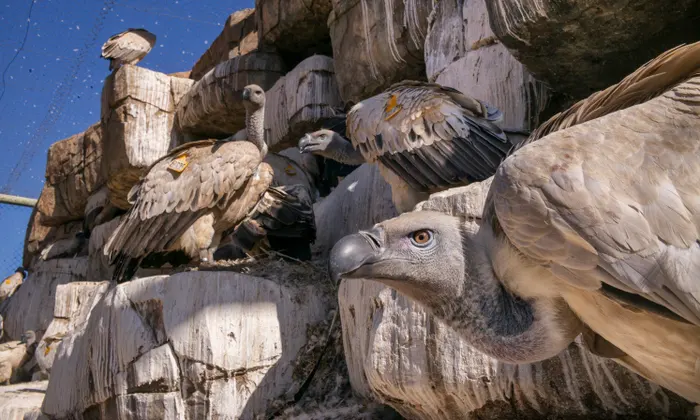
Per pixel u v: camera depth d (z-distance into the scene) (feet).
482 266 7.96
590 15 12.41
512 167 7.14
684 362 7.29
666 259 6.38
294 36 31.40
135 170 33.53
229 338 15.71
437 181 14.20
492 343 7.82
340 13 26.14
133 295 16.53
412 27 22.79
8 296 44.24
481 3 17.75
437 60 18.95
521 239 7.10
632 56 13.39
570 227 6.70
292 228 20.26
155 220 17.67
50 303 38.83
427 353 10.93
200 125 33.96
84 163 40.32
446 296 7.97
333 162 27.32
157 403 15.64
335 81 28.63
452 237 8.03
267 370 15.90
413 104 14.66
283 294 16.55
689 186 6.50
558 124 8.77
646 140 6.82
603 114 8.14
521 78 16.43
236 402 15.48
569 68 14.02
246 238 20.35
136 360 16.02
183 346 15.65
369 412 13.67
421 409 11.46
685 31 12.55
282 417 15.23
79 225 42.47
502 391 10.44
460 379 10.62
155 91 34.27
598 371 9.85
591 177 6.72
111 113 34.30
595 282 6.82
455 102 14.62
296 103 28.73
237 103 32.12
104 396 16.46
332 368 16.12
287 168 27.14
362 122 15.24
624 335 7.42
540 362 10.18
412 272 7.95
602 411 10.06
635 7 12.12
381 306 11.71
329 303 17.07
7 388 25.25
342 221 21.57
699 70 7.55
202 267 17.83
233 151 18.19
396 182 14.84
